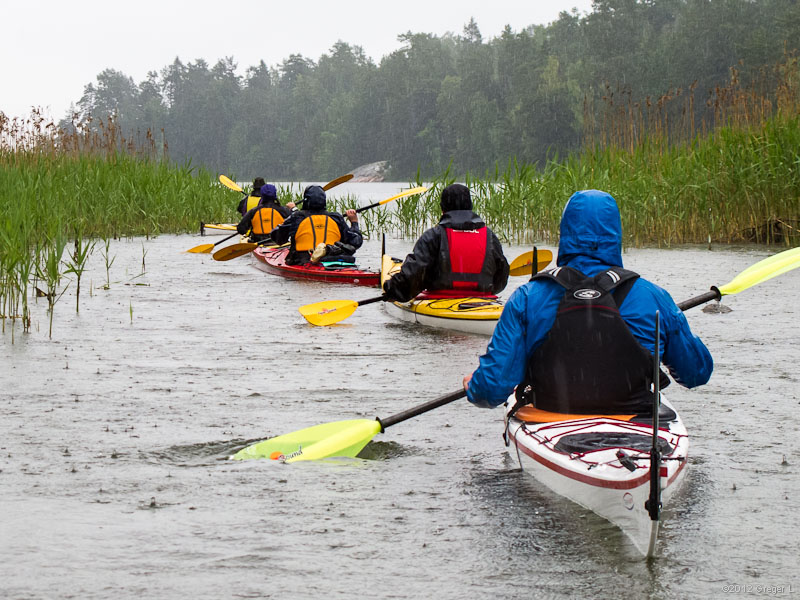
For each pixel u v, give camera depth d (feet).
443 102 549.13
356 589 13.58
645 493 14.43
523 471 18.61
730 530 15.72
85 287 49.21
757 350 31.63
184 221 90.79
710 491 17.71
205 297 45.93
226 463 19.72
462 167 512.22
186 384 27.20
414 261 36.06
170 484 18.33
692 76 362.94
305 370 29.17
